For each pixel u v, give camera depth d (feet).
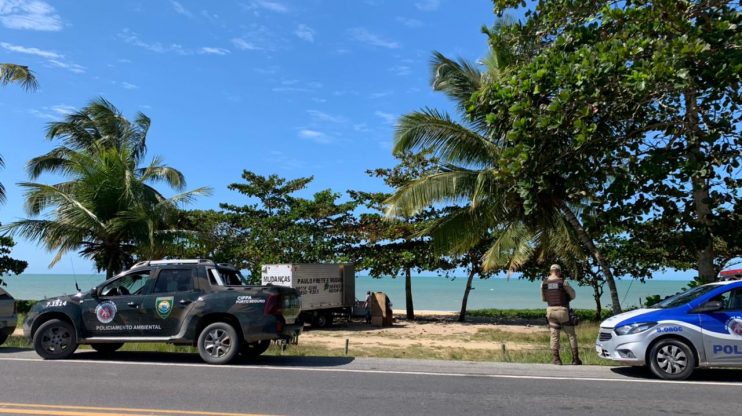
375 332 73.67
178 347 42.04
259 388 26.25
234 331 33.47
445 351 49.80
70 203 74.33
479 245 90.48
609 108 37.93
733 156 39.32
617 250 86.53
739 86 35.53
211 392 25.27
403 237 91.35
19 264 86.43
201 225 92.17
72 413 21.30
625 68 34.14
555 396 25.21
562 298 35.86
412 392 25.77
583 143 36.17
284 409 22.25
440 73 62.18
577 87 35.24
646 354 30.09
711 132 37.42
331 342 59.11
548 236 58.08
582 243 67.82
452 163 59.47
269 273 74.28
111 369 31.42
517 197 54.70
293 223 92.43
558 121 35.35
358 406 22.90
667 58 33.01
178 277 35.17
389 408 22.63
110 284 36.37
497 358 41.22
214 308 33.76
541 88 36.50
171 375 29.55
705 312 30.04
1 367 32.04
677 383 28.66
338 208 92.38
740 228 41.63
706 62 34.60
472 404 23.49
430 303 172.96
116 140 89.35
